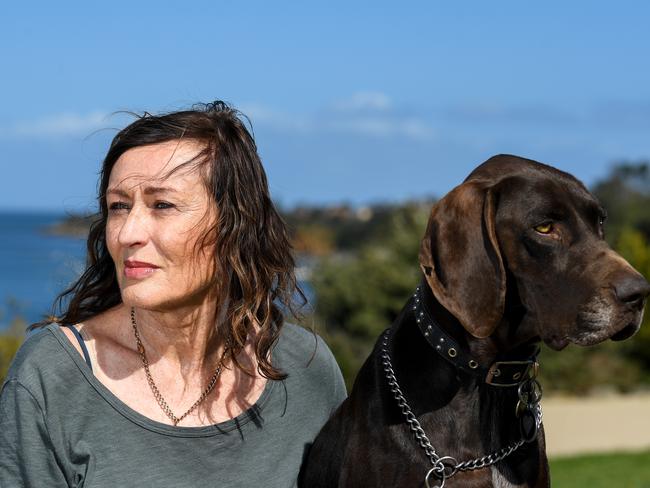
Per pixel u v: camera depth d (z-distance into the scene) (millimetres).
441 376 2859
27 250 70938
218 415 2986
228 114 3070
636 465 8367
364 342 12453
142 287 2828
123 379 2934
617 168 33750
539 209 2805
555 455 9156
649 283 2680
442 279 2814
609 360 13977
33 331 3314
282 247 3146
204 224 2869
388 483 2850
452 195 2879
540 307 2789
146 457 2836
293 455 3111
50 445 2799
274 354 3236
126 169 2857
